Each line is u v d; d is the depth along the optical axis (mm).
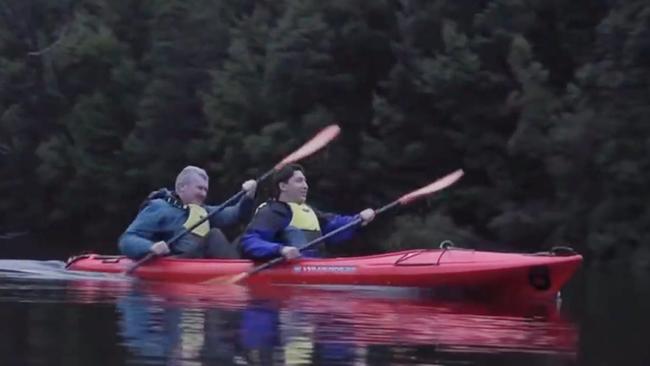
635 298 36500
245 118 80875
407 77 73688
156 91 88250
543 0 70375
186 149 87250
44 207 101188
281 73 77438
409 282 31703
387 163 75250
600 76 64188
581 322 27141
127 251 35625
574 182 66438
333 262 33094
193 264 34781
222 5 90375
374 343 21656
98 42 93500
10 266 38969
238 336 21984
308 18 76562
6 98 101062
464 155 74375
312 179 77312
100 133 93125
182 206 36438
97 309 26406
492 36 70125
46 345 20547
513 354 21047
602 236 64500
